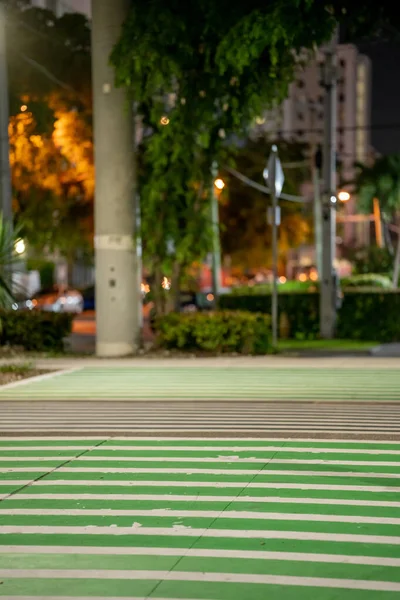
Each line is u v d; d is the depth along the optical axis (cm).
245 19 1917
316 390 1559
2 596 555
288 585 570
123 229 2155
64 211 3725
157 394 1520
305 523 712
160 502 782
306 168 5653
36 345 2275
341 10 2181
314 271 7138
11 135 3366
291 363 1998
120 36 2100
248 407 1360
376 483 844
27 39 3362
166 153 2175
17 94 3356
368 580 577
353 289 3064
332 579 580
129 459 969
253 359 2084
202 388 1594
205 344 2181
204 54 2131
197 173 2238
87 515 743
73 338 3266
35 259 5219
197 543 662
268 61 2111
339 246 9638
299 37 1952
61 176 3553
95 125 2161
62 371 1877
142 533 690
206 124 2178
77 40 3447
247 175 5400
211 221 2303
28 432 1151
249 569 602
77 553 641
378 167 7331
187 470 909
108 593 559
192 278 2373
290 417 1256
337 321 2873
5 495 812
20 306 2589
